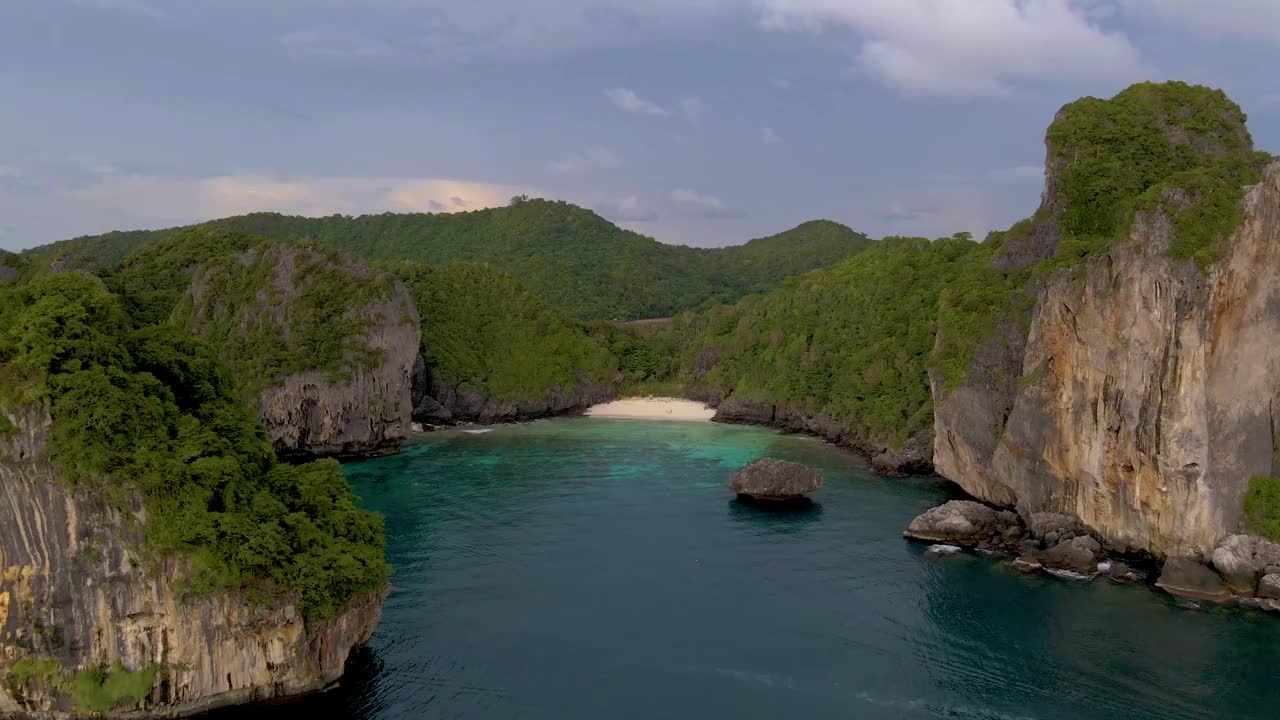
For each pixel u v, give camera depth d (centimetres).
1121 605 6006
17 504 4131
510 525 8056
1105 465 6731
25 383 4169
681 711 4678
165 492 4238
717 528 8006
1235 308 6159
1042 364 7319
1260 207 6166
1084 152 8456
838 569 6869
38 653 4178
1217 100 8488
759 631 5697
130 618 4228
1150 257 6281
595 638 5566
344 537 4828
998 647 5428
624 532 7869
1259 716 4575
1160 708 4678
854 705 4750
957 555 7181
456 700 4750
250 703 4481
